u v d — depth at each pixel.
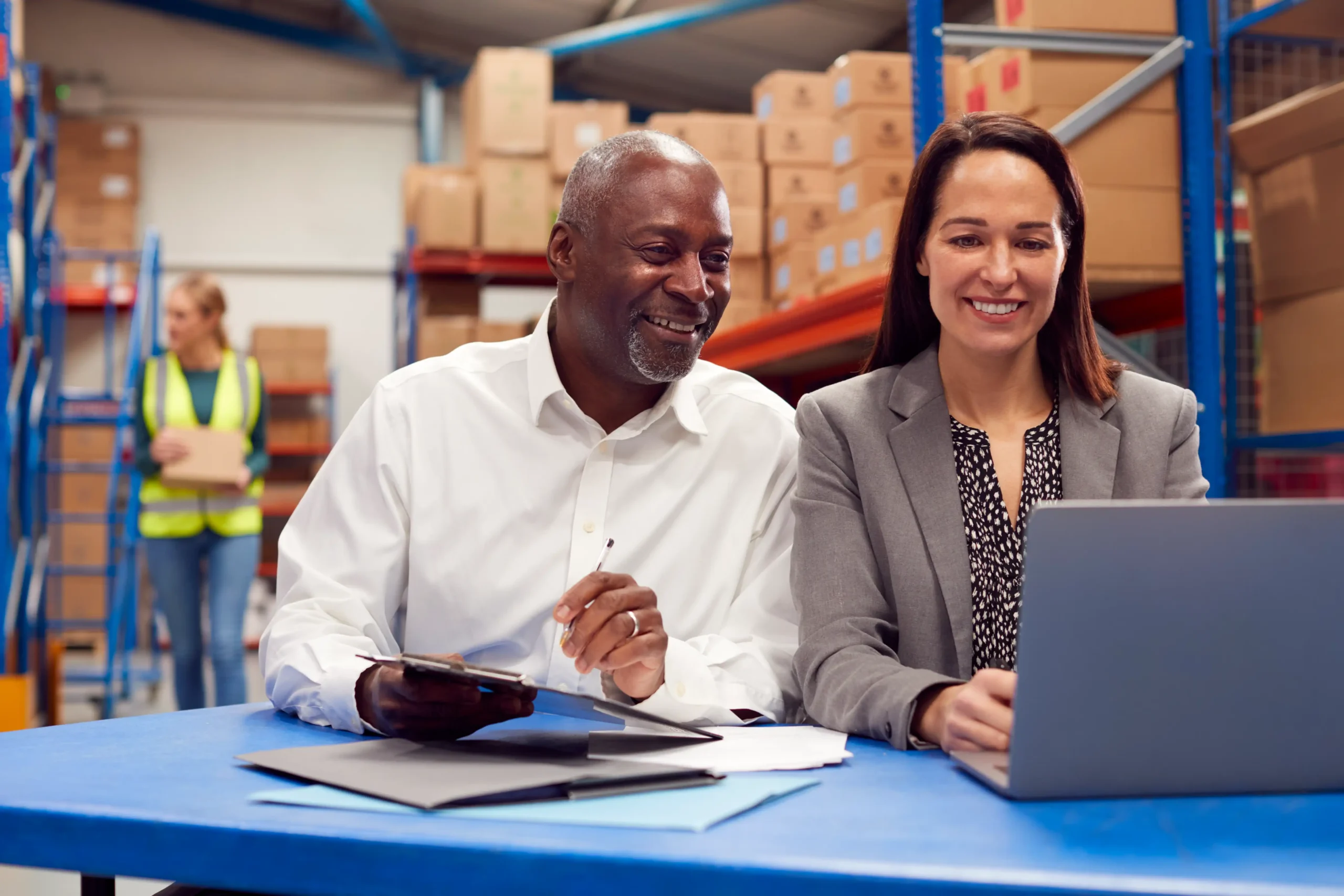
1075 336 1.19
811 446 1.20
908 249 1.24
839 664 1.03
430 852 0.57
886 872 0.53
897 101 3.48
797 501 1.19
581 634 0.96
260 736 0.95
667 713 1.01
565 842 0.57
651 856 0.55
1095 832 0.62
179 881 0.62
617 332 1.22
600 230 1.21
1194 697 0.70
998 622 1.15
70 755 0.84
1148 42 2.54
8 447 3.28
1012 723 0.69
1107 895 0.51
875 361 1.32
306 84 8.54
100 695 5.16
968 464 1.19
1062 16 2.51
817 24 7.48
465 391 1.33
